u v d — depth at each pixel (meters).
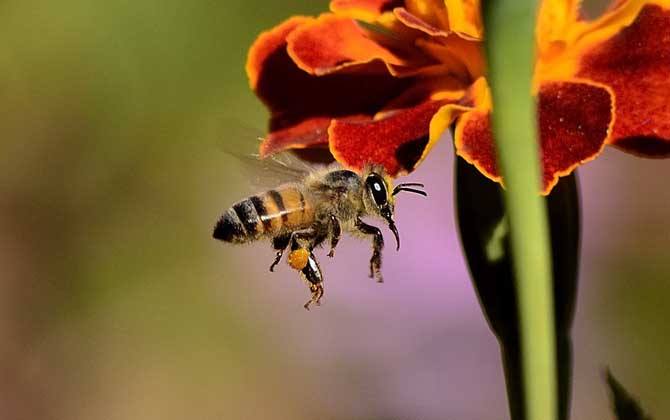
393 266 0.27
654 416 0.27
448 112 0.19
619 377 0.27
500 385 0.27
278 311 0.29
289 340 0.29
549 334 0.17
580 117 0.19
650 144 0.19
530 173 0.17
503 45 0.17
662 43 0.20
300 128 0.20
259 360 0.29
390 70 0.20
